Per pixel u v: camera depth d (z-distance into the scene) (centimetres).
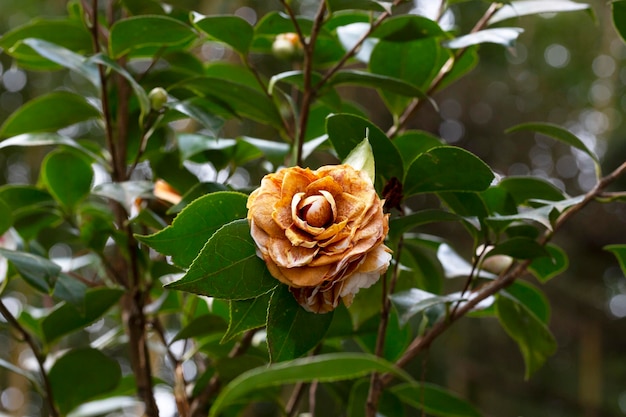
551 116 340
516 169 351
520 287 122
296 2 218
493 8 118
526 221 111
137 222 110
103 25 136
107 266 120
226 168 126
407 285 117
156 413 113
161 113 112
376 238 83
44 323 113
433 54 119
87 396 118
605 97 318
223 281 85
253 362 109
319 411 215
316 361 77
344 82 110
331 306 85
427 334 110
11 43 123
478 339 327
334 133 97
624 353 366
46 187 129
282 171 86
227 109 116
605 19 287
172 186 120
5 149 237
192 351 119
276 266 83
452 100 336
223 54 210
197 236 89
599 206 342
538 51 308
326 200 83
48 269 106
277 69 222
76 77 226
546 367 348
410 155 119
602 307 356
